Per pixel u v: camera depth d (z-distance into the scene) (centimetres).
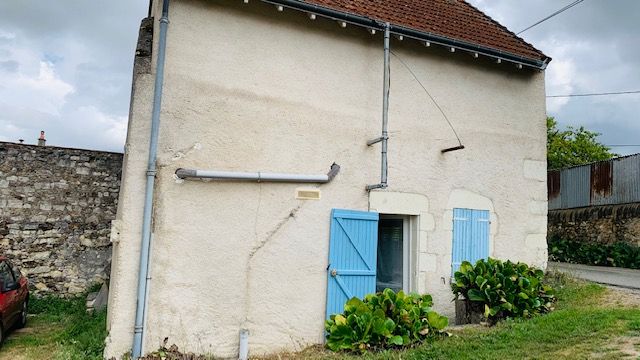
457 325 699
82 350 611
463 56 842
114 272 605
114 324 565
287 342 653
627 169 1510
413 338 605
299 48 711
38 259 1046
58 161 1085
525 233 869
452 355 529
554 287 831
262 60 683
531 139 899
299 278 673
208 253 620
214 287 619
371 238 734
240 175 638
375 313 606
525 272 748
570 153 2550
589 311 673
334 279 695
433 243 780
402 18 798
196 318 605
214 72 650
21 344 721
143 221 586
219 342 614
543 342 548
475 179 831
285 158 684
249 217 650
